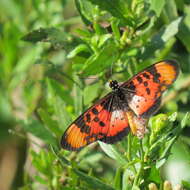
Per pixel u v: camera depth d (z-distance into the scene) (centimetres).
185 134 61
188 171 59
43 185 60
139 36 58
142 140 55
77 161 59
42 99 63
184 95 62
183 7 60
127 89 56
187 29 60
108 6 57
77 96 59
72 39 58
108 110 55
